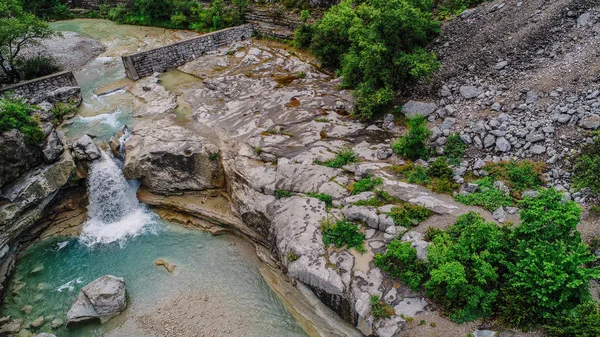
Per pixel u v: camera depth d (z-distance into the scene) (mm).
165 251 20922
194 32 40500
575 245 13828
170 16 42062
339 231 17203
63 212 23250
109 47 38312
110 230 22391
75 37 39125
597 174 16406
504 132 19656
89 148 23078
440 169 19156
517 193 17422
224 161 22531
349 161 20875
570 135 18312
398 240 16406
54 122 26516
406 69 23531
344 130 23375
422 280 15258
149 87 30719
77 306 17391
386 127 23312
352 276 15852
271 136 23438
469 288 14109
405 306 14789
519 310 13383
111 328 17297
